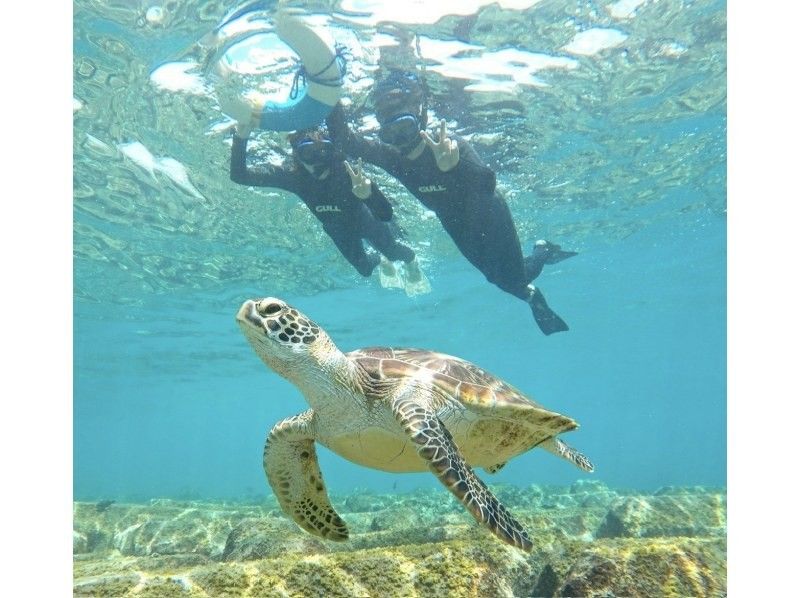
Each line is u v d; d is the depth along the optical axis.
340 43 2.05
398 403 1.02
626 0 2.01
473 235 2.57
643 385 14.27
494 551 1.11
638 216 3.78
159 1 1.88
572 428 1.15
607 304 6.12
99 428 16.31
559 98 2.47
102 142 2.59
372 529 2.04
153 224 3.42
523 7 2.00
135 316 5.32
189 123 2.46
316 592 0.96
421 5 1.94
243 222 3.42
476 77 2.28
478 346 8.12
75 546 2.16
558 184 3.19
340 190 2.50
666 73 2.38
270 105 2.22
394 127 2.24
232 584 0.96
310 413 1.13
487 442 1.16
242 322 1.04
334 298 5.07
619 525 1.84
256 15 1.93
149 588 0.96
